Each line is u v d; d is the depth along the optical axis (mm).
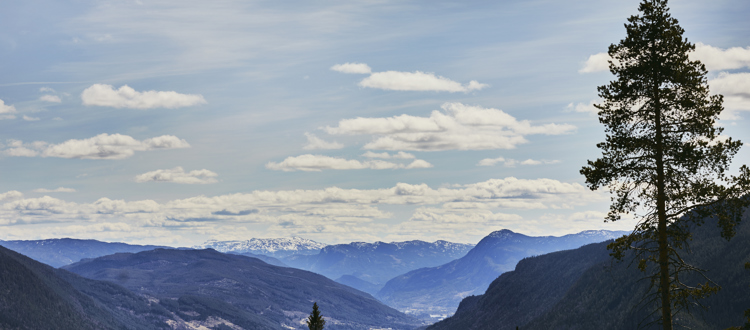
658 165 36344
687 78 35938
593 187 38219
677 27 37219
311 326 104750
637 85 36812
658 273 36062
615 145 37219
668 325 35031
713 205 35562
